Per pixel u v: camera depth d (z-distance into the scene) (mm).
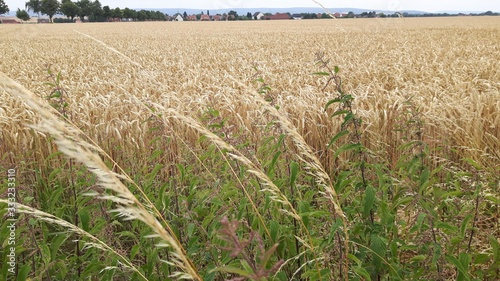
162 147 4246
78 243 3441
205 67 14438
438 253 2139
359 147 2729
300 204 2727
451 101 6613
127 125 5641
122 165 5031
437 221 2408
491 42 18984
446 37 23016
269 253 1067
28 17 99875
